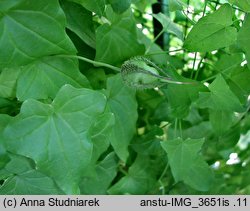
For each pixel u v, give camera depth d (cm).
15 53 32
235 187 54
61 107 33
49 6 31
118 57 40
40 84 34
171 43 57
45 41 32
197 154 44
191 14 44
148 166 47
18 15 31
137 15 50
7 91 35
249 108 48
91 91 34
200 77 48
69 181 35
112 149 43
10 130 33
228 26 35
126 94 41
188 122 48
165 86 40
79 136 34
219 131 44
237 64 41
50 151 34
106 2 36
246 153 56
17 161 35
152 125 48
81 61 39
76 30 37
